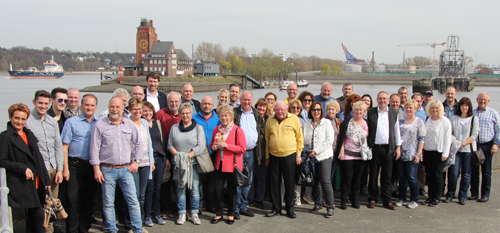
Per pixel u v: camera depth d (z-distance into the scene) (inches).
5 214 140.1
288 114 242.8
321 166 242.5
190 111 228.4
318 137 246.4
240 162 229.5
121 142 203.2
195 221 228.7
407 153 257.8
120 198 226.1
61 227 224.8
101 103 2044.8
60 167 198.2
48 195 191.9
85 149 206.1
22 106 183.2
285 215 244.5
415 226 224.2
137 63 4298.7
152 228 222.1
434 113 259.4
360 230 218.2
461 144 262.2
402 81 5797.2
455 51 4603.8
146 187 224.1
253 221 233.9
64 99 219.6
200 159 227.5
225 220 235.8
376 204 267.9
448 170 270.8
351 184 276.2
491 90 4264.3
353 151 251.3
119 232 220.7
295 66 7130.9
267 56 6284.5
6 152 179.2
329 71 6791.3
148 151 219.9
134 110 214.2
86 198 214.7
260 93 3348.9
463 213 247.1
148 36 4224.9
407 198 282.0
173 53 4126.5
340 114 306.3
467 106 264.8
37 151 187.5
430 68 7519.7
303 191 284.4
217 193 231.6
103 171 202.2
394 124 255.8
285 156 236.2
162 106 291.3
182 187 220.1
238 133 229.1
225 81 4453.7
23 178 182.1
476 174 275.6
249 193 267.3
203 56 5629.9
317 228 221.5
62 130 206.1
